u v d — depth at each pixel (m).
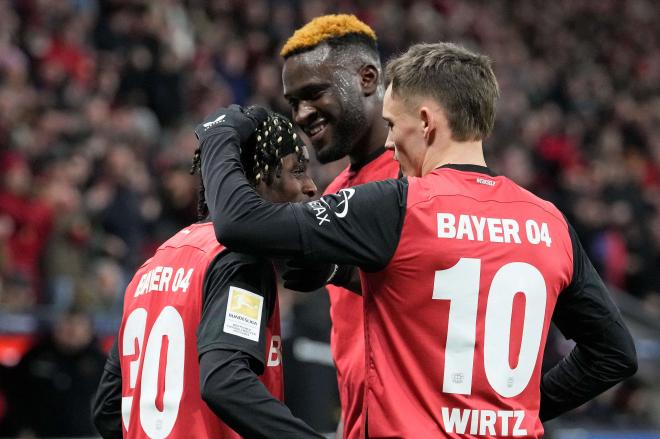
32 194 25.73
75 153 28.66
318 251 7.99
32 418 20.42
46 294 24.55
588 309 8.95
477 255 8.18
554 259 8.54
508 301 8.25
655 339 30.83
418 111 8.69
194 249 8.89
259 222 7.91
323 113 10.77
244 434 7.91
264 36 42.31
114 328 21.89
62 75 31.86
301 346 17.16
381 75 10.99
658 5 71.75
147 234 28.47
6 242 24.30
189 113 36.53
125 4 36.81
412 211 8.14
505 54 55.41
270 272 8.68
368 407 8.27
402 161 8.92
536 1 63.31
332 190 11.39
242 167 8.58
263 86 40.03
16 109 28.36
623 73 62.19
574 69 59.47
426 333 8.12
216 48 40.34
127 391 9.14
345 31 10.76
